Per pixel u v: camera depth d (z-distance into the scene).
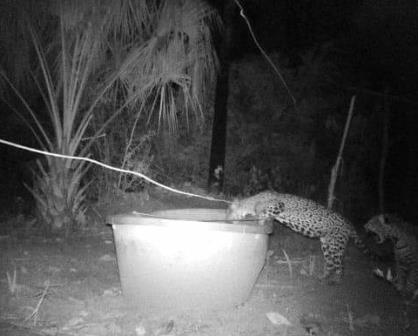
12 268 3.96
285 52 8.15
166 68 4.88
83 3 4.67
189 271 3.04
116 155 6.16
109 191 5.97
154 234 3.02
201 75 4.97
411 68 7.87
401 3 7.31
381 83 8.33
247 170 7.63
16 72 4.94
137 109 6.26
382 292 3.88
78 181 5.27
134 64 4.95
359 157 8.25
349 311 3.38
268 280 3.98
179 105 6.39
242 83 7.80
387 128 7.46
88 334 2.90
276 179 7.24
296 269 4.32
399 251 3.85
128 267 3.14
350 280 4.16
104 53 5.04
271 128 7.88
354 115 8.31
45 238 4.91
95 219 5.48
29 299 3.33
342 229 4.13
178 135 7.00
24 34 4.78
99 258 4.33
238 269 3.14
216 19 5.11
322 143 8.22
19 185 6.89
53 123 5.13
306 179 7.80
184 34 4.99
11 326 2.96
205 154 7.24
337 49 7.99
